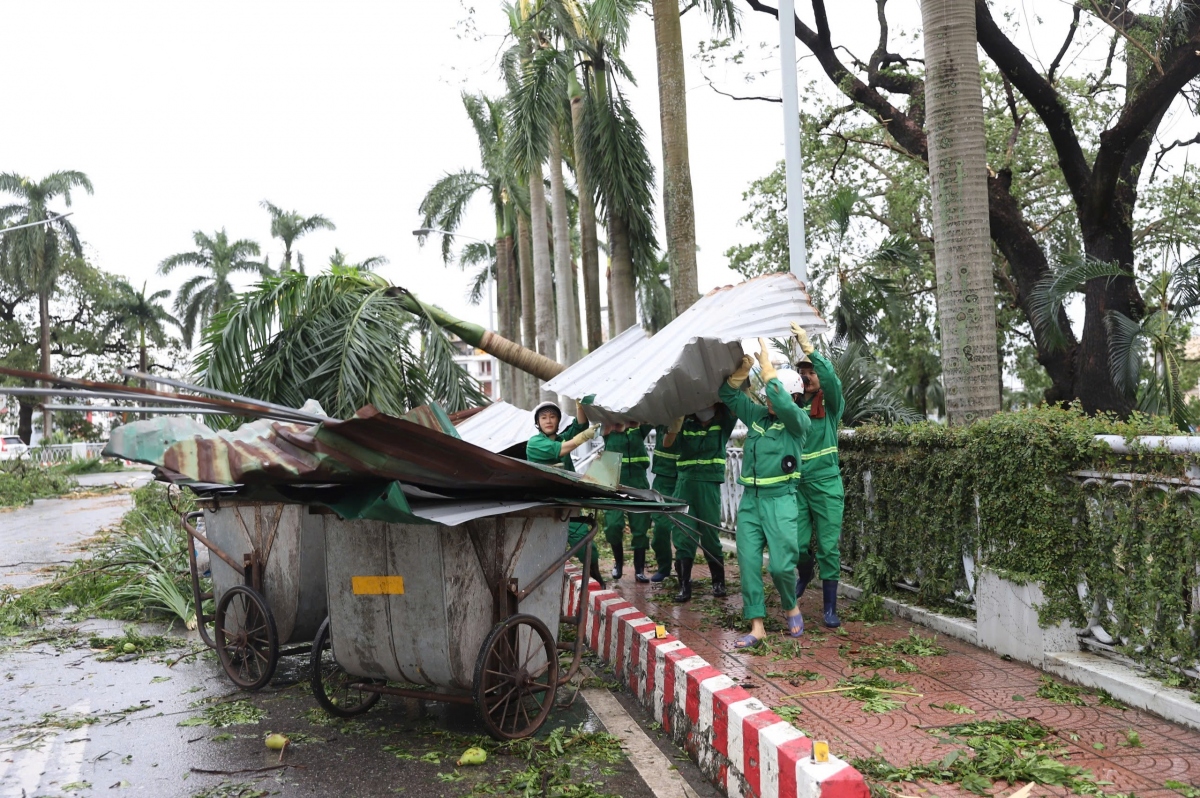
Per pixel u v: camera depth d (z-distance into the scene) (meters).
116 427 4.20
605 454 5.41
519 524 4.77
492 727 4.66
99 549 13.05
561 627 7.15
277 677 6.30
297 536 5.92
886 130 17.58
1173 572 4.45
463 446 4.30
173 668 6.63
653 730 4.93
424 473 4.47
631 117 16.14
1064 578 5.18
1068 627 5.24
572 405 17.59
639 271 16.22
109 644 7.41
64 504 23.80
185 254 54.38
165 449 4.14
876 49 16.23
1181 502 4.40
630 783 4.20
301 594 5.94
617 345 8.20
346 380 9.18
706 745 4.28
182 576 8.92
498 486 4.75
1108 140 13.81
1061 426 5.17
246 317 9.52
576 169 21.00
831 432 6.69
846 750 4.17
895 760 4.04
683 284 11.83
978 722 4.45
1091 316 14.67
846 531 7.85
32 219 44.75
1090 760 3.93
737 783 3.90
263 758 4.61
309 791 4.16
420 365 10.12
